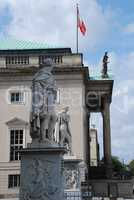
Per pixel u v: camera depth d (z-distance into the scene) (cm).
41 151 1585
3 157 6044
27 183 1577
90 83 6994
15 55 6338
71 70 6134
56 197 1562
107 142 6838
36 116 1630
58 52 6319
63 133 2809
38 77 1678
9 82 6228
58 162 1585
